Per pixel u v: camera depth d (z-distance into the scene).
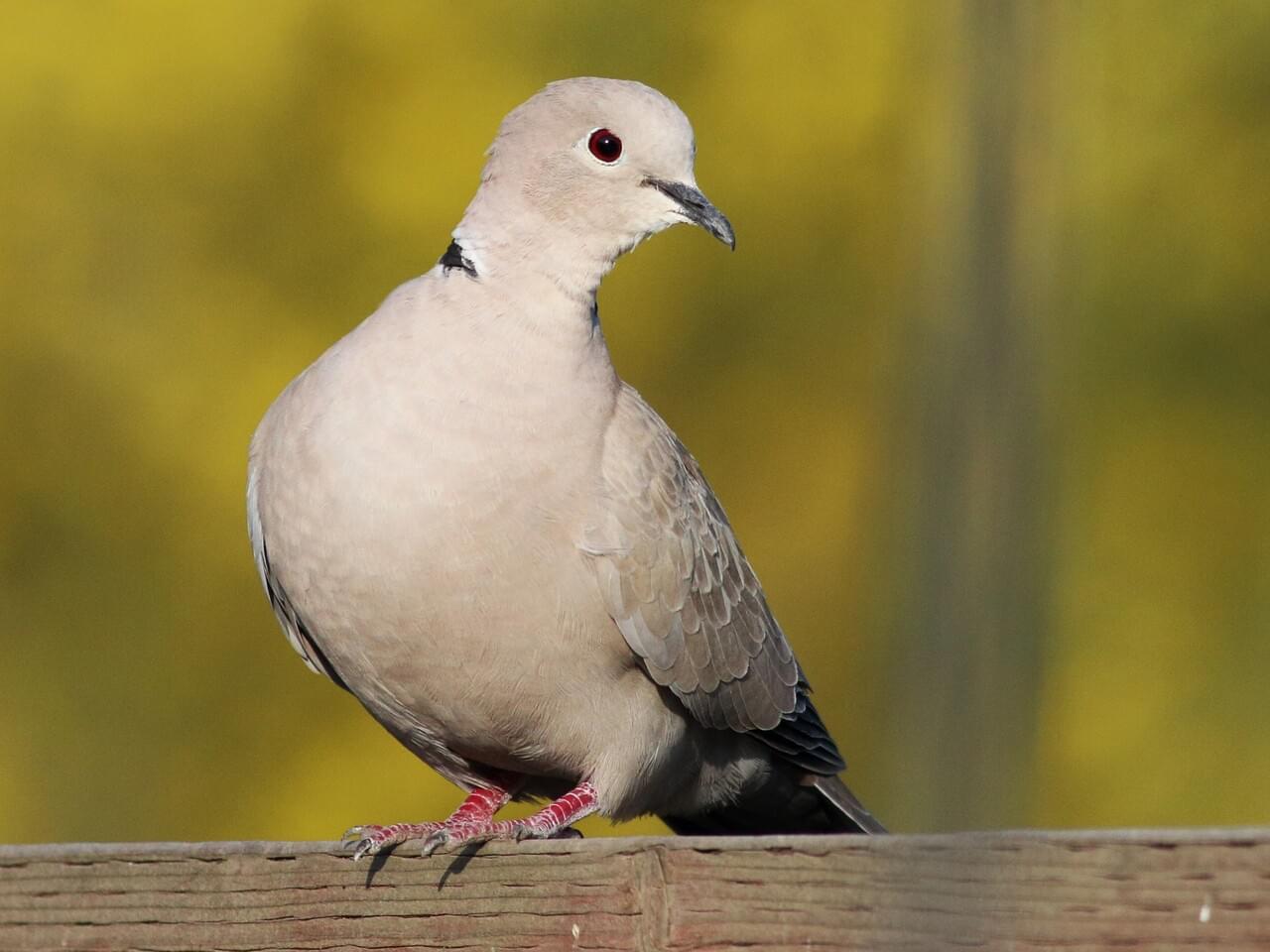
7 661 14.88
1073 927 3.88
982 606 3.71
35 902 4.55
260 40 14.41
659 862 4.38
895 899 3.92
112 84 14.41
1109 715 15.09
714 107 15.19
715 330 15.45
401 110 14.59
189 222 14.78
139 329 14.75
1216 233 15.55
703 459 15.42
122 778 14.77
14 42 14.34
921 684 3.74
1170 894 3.90
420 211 14.48
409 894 4.61
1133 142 15.61
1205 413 15.56
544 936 4.49
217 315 14.77
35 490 14.83
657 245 15.16
